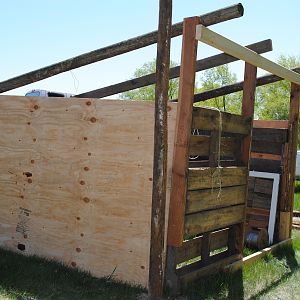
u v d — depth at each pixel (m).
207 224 5.15
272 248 6.98
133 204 5.03
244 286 5.34
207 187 5.09
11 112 5.79
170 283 4.77
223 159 6.16
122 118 5.08
